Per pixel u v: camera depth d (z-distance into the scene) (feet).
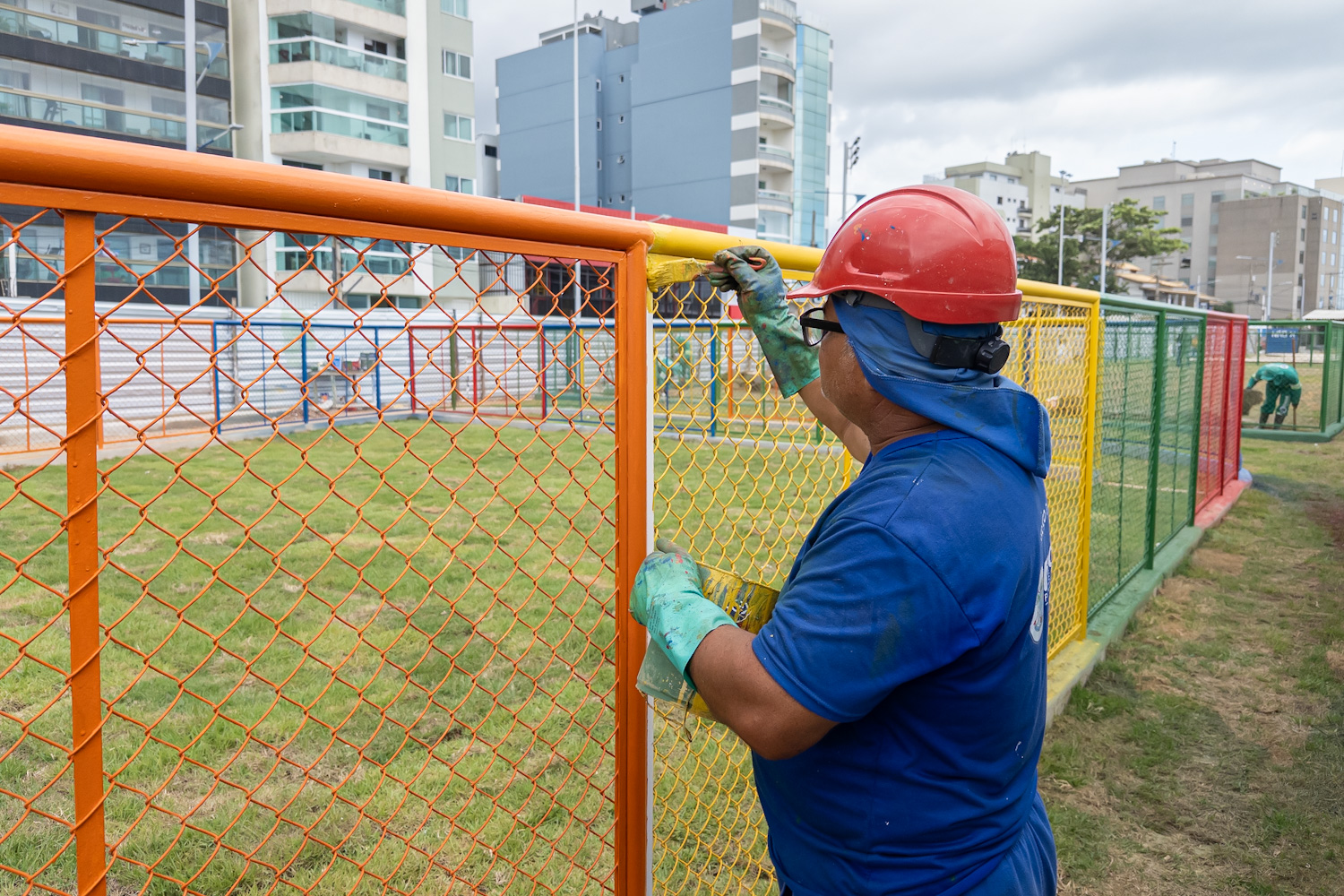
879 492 3.54
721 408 26.53
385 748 11.38
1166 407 22.35
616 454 5.25
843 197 144.36
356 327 4.01
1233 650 16.66
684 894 8.43
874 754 3.74
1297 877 10.00
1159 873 10.07
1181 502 25.07
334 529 24.41
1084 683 14.92
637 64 208.13
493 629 15.89
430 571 19.84
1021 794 4.11
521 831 9.71
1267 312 309.22
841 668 3.33
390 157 123.34
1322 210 404.98
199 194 3.33
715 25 195.93
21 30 94.38
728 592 4.33
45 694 12.35
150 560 20.35
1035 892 4.19
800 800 4.00
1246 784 11.90
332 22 115.96
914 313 3.60
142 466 33.35
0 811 9.71
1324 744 12.93
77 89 99.30
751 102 194.08
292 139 115.34
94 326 3.19
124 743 11.24
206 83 109.40
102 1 99.71
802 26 207.00
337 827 9.68
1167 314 21.11
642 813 5.51
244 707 12.40
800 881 4.10
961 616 3.38
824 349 4.04
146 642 14.66
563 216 4.62
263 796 10.21
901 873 3.81
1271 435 48.34
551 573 19.93
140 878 8.78
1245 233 399.03
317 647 14.73
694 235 5.41
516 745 11.62
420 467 35.45
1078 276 219.41
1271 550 24.03
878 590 3.32
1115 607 18.03
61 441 3.19
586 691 13.37
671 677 4.04
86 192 3.10
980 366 3.76
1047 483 14.60
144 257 72.13
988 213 3.78
